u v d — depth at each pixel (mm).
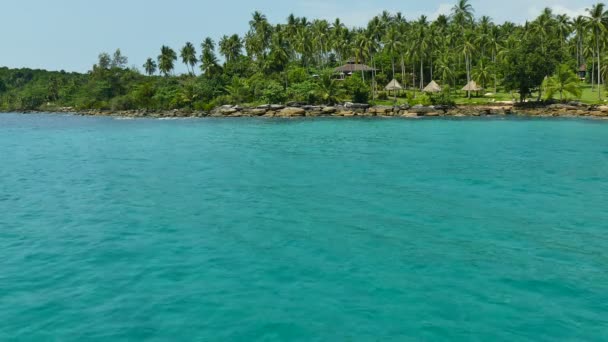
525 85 80750
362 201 20625
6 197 22188
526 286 11352
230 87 109688
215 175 27656
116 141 50688
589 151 37469
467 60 106125
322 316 9789
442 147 40938
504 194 22016
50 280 11836
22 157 37906
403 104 88125
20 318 9836
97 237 15523
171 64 142625
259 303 10406
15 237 15625
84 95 141625
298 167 30406
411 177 26484
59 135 59750
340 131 58500
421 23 126312
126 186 24625
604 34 90375
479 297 10719
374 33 109188
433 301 10516
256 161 33375
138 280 11773
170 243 14773
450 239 15133
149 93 120812
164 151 40531
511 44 114188
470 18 130125
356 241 14914
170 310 10109
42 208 19859
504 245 14523
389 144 43625
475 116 79938
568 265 12781
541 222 17188
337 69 112125
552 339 8898
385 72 122125
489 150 38594
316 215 18219
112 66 159000
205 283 11547
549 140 45594
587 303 10422
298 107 91062
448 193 22234
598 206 19625
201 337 8992
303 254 13664
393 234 15703
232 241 14938
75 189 23984
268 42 136750
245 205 19969
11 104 161000
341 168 29844
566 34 115812
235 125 71750
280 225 16812
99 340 8922
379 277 11906
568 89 80250
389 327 9328
